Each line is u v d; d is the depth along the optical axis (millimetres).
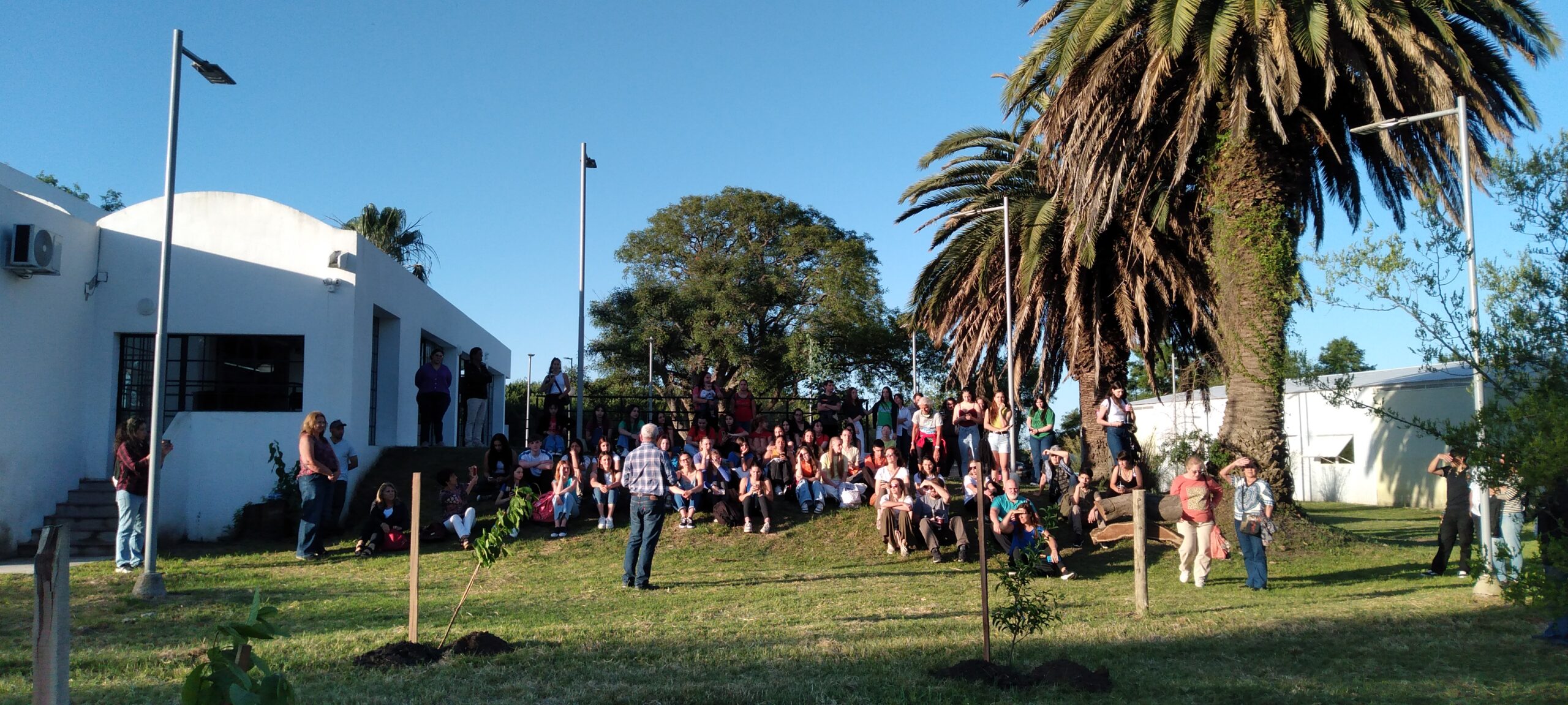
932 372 46375
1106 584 12188
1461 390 26234
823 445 17750
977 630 8352
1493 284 6906
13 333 14086
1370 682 6336
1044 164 17281
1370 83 13500
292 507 15203
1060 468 17578
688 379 45688
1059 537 15031
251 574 12352
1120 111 15477
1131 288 19141
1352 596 10820
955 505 16516
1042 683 6211
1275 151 14664
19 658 7051
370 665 6637
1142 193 16844
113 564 12695
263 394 16672
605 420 18641
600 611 9727
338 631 8484
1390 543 15844
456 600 10531
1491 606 9359
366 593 11070
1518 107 14695
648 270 49156
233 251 16703
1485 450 6133
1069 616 9258
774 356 46094
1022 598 6859
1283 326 14555
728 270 46969
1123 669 6684
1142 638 7871
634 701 5727
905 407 20812
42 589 3732
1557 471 5570
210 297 16562
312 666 6641
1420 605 9727
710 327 45469
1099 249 19438
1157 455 25734
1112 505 15508
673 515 16016
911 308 23141
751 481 15430
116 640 8070
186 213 16688
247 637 3916
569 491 15438
